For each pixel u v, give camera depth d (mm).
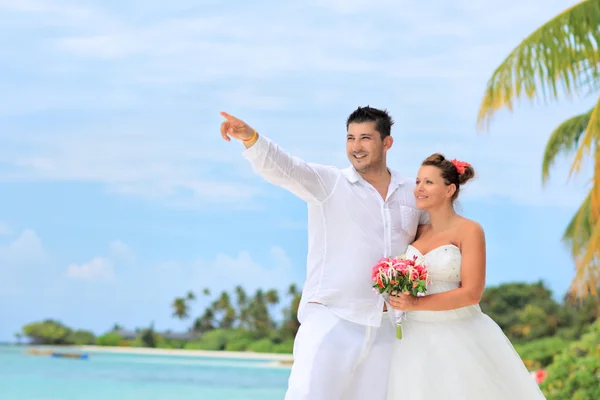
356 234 4320
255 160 4141
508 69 10250
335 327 4250
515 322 45781
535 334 42531
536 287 46469
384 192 4438
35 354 63656
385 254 4324
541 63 10047
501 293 46781
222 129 4094
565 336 41062
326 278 4332
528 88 10188
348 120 4445
